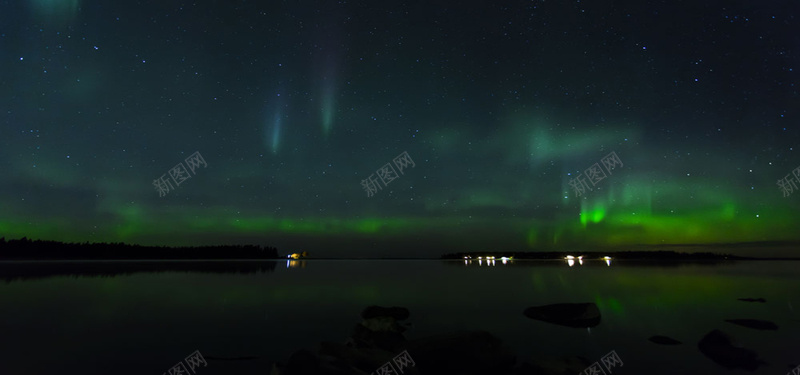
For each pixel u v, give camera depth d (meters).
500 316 7.45
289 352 5.08
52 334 5.75
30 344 5.24
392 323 6.41
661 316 7.28
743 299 9.16
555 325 6.70
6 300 8.64
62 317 6.90
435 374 4.38
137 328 6.21
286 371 3.78
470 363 4.48
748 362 4.67
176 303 8.53
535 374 4.32
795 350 5.08
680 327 6.45
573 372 4.30
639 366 4.56
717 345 5.25
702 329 6.31
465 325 6.74
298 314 7.49
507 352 4.77
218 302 8.73
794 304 8.48
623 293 10.40
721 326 6.48
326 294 10.20
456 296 9.96
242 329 6.26
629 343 5.55
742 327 6.38
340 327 6.48
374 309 7.29
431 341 4.84
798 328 6.27
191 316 7.17
